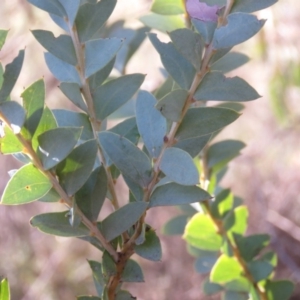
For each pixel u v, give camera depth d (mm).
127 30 572
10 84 397
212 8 412
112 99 445
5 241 1381
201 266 611
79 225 413
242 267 539
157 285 1316
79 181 407
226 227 543
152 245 417
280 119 1161
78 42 424
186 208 595
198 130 413
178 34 402
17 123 387
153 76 1200
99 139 419
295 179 1310
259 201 1234
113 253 419
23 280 1377
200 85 408
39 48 1271
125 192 1334
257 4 410
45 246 1394
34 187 401
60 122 450
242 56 527
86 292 1374
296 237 1179
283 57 1070
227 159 550
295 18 1043
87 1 443
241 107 558
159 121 423
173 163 405
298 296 1127
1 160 1345
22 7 1095
